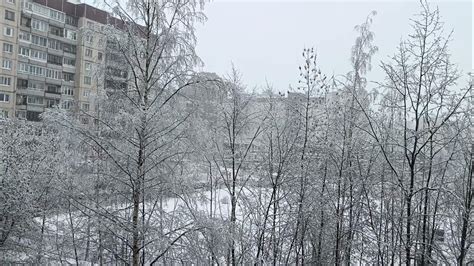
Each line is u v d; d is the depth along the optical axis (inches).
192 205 454.0
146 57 399.2
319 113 575.8
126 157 387.2
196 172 435.2
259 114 578.9
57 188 441.1
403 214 503.8
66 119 388.2
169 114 398.9
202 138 434.9
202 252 428.1
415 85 471.8
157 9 397.1
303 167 544.1
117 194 404.5
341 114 565.0
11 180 596.4
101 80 403.9
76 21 1873.8
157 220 401.7
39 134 654.5
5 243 567.2
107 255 440.8
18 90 1696.6
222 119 536.7
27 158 615.8
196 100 422.3
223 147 564.1
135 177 386.6
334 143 559.5
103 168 403.2
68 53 1838.1
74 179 424.8
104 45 399.5
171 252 410.0
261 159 580.7
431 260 469.7
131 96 404.5
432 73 465.4
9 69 1654.8
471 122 482.6
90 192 408.8
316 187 558.6
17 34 1670.8
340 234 565.9
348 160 553.0
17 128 661.3
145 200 421.1
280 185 552.4
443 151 570.3
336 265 527.5
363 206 587.5
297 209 548.4
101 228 382.3
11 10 1643.7
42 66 1761.8
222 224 406.0
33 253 547.8
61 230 568.4
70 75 1860.2
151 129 382.9
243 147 585.3
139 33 402.9
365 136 583.2
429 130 448.5
